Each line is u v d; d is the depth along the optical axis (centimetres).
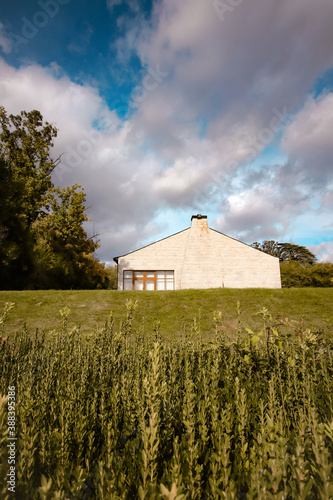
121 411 187
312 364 238
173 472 102
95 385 228
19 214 1953
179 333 867
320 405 181
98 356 287
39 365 288
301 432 121
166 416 162
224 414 151
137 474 120
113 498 96
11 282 1933
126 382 208
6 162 1995
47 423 172
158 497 87
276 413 169
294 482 98
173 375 237
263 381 221
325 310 1107
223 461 115
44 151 2672
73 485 109
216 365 232
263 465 115
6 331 867
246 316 1041
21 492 115
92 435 154
